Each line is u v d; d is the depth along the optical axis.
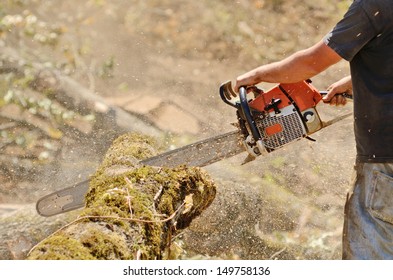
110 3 11.40
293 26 10.64
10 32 9.66
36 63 8.71
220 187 5.59
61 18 10.83
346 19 3.84
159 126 7.64
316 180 5.99
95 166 6.93
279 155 6.20
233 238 5.49
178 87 8.95
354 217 4.17
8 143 7.50
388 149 3.94
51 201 4.82
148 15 11.08
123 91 8.84
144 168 4.51
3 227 5.23
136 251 3.78
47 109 7.89
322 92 4.50
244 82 4.30
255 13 11.02
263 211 5.58
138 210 4.03
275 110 4.28
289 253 5.46
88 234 3.63
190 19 10.93
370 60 3.92
